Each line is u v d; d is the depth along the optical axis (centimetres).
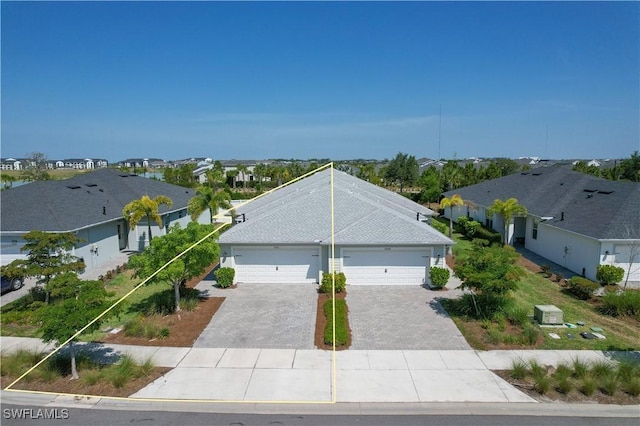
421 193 5519
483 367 1302
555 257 2586
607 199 2484
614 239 2092
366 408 1084
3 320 1673
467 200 3928
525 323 1606
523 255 2806
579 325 1636
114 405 1101
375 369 1289
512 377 1238
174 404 1105
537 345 1456
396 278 2130
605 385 1167
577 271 2344
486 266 1695
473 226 3369
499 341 1474
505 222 2953
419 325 1634
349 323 1656
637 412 1070
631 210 2244
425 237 2084
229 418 1043
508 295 1819
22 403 1111
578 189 2892
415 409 1080
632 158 5031
